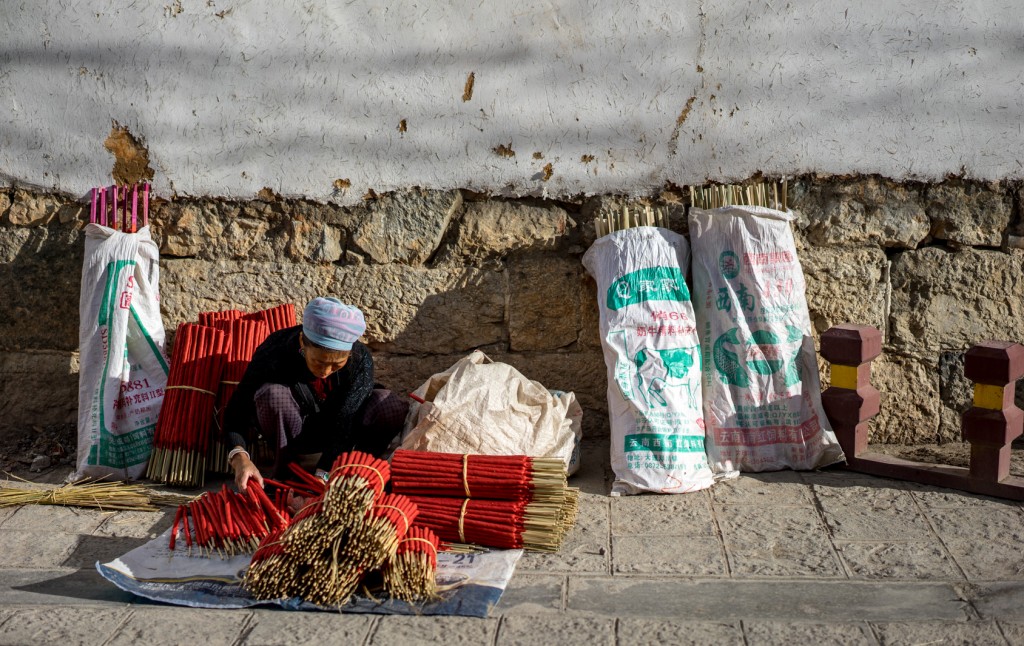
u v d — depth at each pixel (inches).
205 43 175.6
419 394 169.8
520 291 183.3
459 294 183.9
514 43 173.6
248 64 176.2
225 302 185.8
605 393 185.6
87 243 176.2
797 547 138.6
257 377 153.9
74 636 116.1
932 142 173.6
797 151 175.3
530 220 181.2
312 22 174.1
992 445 153.5
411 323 185.5
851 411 165.0
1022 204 174.7
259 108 178.1
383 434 162.9
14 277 185.0
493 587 126.6
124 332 172.2
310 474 154.9
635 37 172.4
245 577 125.4
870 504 153.1
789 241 169.2
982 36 169.0
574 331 184.1
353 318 147.9
